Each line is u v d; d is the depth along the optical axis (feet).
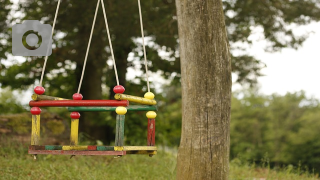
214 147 15.99
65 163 26.11
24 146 28.91
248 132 141.79
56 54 38.63
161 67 38.34
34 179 21.21
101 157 28.99
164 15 34.27
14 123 29.86
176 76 39.14
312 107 136.98
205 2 16.40
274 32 36.63
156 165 28.66
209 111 16.10
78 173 22.99
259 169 29.60
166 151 36.35
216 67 16.22
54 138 31.35
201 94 16.17
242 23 37.35
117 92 14.32
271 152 131.64
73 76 49.24
